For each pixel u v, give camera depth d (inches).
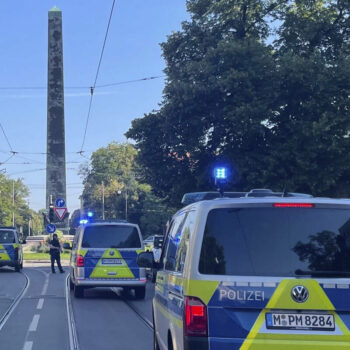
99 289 707.4
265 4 1019.3
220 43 872.9
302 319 169.2
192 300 172.4
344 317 169.9
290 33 964.0
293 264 172.6
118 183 3366.1
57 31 1637.6
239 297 169.8
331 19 971.3
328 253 174.1
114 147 3464.6
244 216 178.2
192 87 853.2
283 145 834.2
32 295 634.8
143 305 552.4
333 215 178.1
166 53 1000.2
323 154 836.6
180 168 954.1
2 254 1042.7
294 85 857.5
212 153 914.1
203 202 185.8
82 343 361.4
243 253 174.1
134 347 349.1
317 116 848.9
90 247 582.2
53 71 1626.5
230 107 845.2
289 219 177.3
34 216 5649.6
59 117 1612.9
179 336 184.4
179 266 201.5
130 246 589.6
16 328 417.1
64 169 1601.9
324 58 890.7
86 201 3464.6
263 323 168.9
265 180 832.9
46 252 1838.1
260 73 858.8
